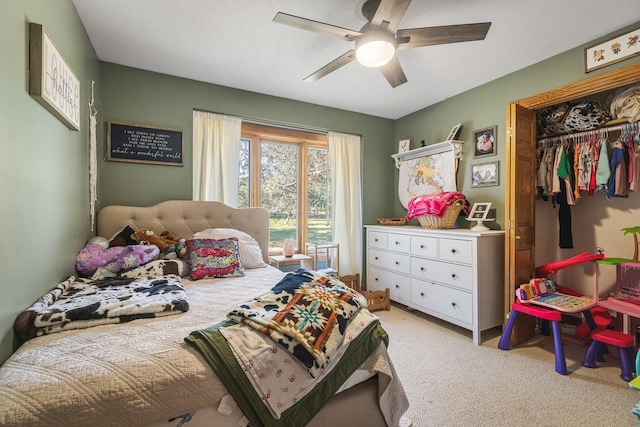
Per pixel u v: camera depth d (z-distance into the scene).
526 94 2.61
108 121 2.52
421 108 3.69
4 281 1.00
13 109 1.06
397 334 2.64
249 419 0.96
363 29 1.70
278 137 3.68
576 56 2.28
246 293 1.71
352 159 3.80
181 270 2.12
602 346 2.14
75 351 0.97
